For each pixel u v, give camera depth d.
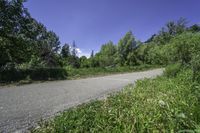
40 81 15.04
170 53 14.31
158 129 3.86
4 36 19.12
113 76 20.64
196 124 3.66
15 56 20.58
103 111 5.27
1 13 18.81
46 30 39.66
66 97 8.62
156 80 10.60
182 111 4.32
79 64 50.31
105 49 49.06
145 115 4.43
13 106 6.89
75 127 4.39
